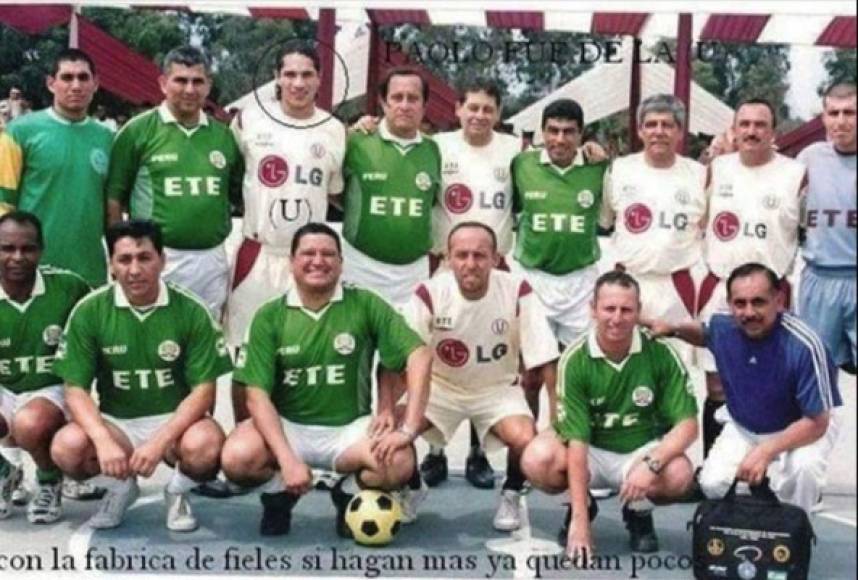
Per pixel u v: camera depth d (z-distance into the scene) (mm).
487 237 3953
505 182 4738
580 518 3760
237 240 5465
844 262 4625
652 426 3945
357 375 4016
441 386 4184
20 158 4398
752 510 3672
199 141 4445
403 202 4574
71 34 5691
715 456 4012
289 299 3928
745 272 3775
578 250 4719
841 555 3973
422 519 4281
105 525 4117
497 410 4145
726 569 3652
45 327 4086
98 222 4496
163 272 4449
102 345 3947
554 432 3949
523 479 4121
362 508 3918
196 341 3988
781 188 4555
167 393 4059
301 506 4426
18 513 4309
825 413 3750
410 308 4105
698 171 4688
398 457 3857
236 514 4324
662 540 4090
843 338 4711
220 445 3914
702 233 4711
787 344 3809
